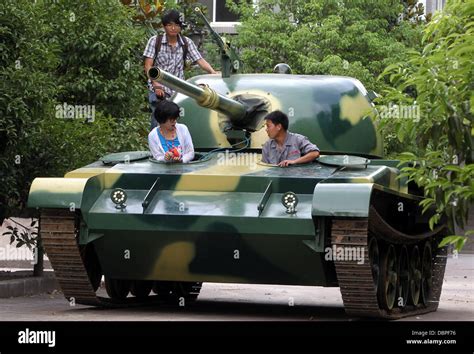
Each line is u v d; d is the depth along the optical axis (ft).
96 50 55.47
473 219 92.17
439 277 48.73
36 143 47.29
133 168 39.78
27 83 44.32
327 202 35.37
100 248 38.91
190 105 44.47
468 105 28.66
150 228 37.52
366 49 83.56
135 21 68.95
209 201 37.81
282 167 39.22
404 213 44.93
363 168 38.81
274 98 43.39
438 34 28.78
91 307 41.93
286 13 86.43
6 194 46.06
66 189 37.70
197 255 38.24
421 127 29.66
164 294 47.42
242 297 52.34
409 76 29.99
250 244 37.19
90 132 49.90
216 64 85.25
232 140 42.96
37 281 48.06
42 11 47.73
